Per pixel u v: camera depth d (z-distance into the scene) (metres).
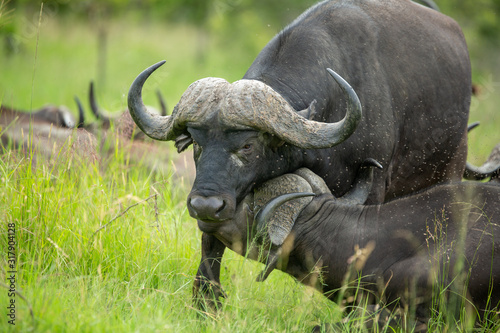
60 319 13.94
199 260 20.09
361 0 21.80
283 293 17.78
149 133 17.30
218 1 73.94
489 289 16.27
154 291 16.62
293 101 18.19
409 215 17.02
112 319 14.83
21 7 69.56
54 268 17.44
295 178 16.59
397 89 21.03
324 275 17.09
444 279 16.12
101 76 60.81
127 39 82.81
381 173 20.28
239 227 16.03
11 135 26.00
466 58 24.92
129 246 19.14
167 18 85.94
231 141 16.00
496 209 16.88
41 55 71.00
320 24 20.11
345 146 19.19
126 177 24.00
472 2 61.50
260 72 18.86
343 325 16.02
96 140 24.44
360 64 20.17
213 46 75.50
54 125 29.73
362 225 16.97
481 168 25.27
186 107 16.20
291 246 16.69
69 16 82.12
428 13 24.22
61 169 21.38
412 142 22.08
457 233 16.50
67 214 19.48
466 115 24.41
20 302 14.66
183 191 25.05
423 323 16.28
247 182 16.28
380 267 16.58
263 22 71.75
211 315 16.12
